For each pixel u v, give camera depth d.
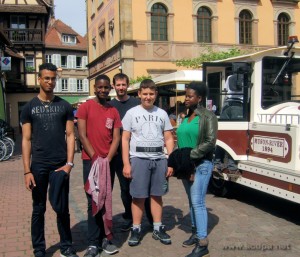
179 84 12.84
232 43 26.91
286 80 7.23
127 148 5.16
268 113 6.95
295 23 28.52
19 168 12.54
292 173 5.72
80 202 7.71
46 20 39.06
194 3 26.03
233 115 7.19
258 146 6.79
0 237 5.62
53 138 4.57
